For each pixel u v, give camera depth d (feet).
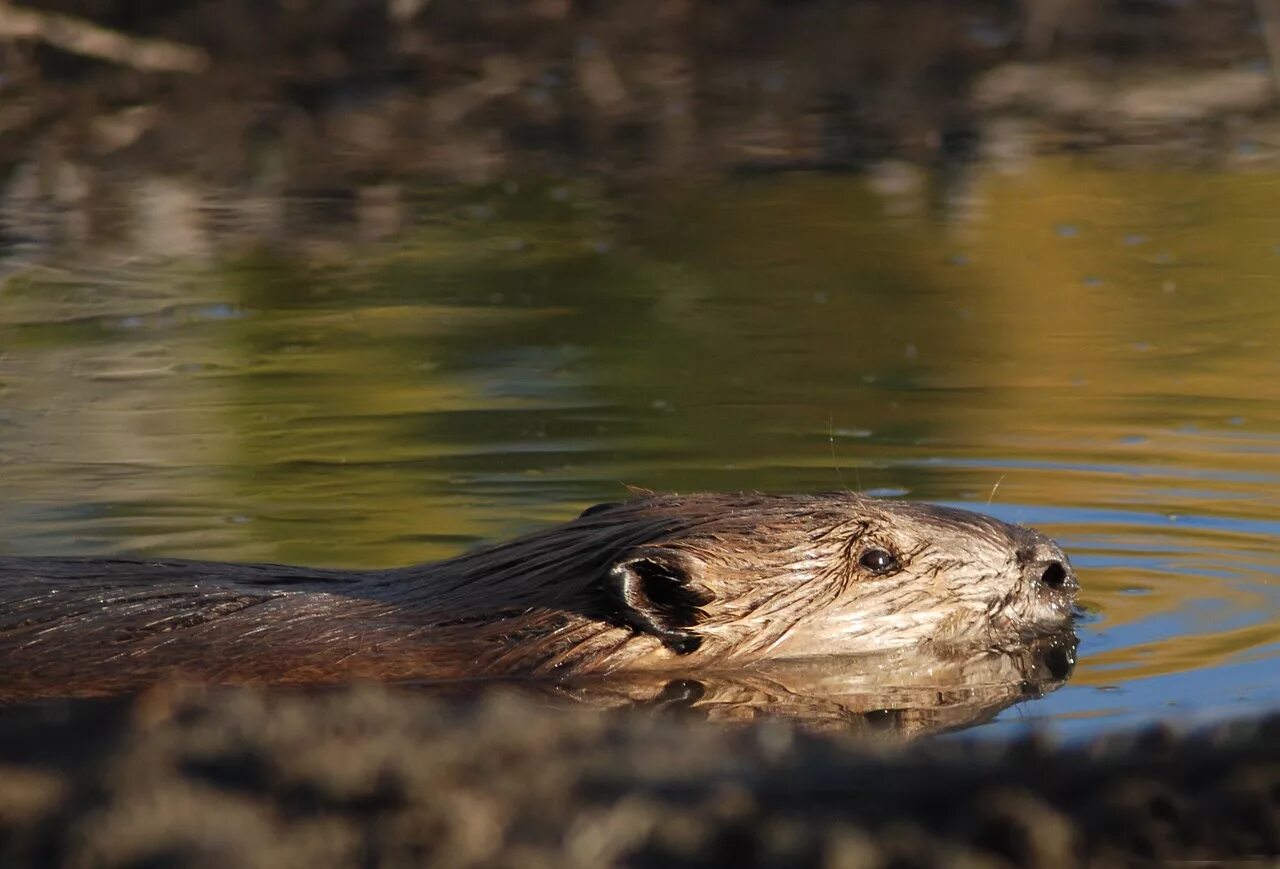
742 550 65.41
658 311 129.90
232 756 30.14
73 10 216.54
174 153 185.57
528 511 82.48
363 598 64.54
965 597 67.31
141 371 114.52
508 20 229.45
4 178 175.11
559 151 186.29
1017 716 56.80
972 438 94.43
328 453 94.27
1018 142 185.57
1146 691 58.54
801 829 27.71
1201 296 130.52
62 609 61.67
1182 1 235.20
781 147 185.26
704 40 228.02
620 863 27.68
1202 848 28.14
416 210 164.76
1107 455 90.22
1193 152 180.14
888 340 120.16
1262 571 71.97
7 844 28.91
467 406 104.32
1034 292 133.18
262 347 120.88
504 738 31.30
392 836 27.86
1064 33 226.17
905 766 29.78
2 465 92.12
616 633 62.80
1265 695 57.26
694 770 30.32
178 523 81.25
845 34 228.84
